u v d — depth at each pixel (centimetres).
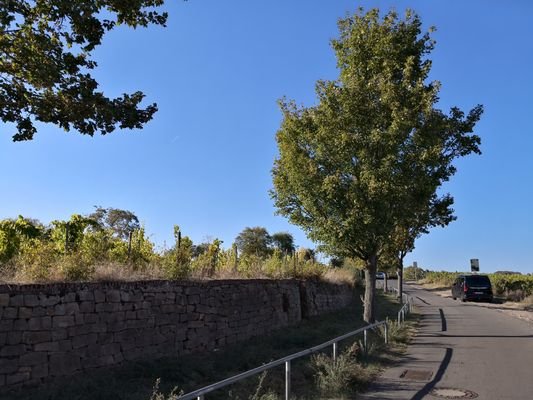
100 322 1020
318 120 1823
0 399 773
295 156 1870
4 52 736
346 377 987
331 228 1831
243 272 1889
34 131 799
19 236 1218
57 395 802
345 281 3275
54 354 909
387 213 1803
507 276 4584
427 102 1747
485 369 1195
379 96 1802
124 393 848
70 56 766
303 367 1169
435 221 2231
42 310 900
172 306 1245
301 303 2259
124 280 1130
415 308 3167
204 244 1898
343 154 1802
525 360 1319
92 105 770
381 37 1878
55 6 730
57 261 1052
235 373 1110
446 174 1989
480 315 2689
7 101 757
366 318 1994
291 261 2480
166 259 1365
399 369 1198
